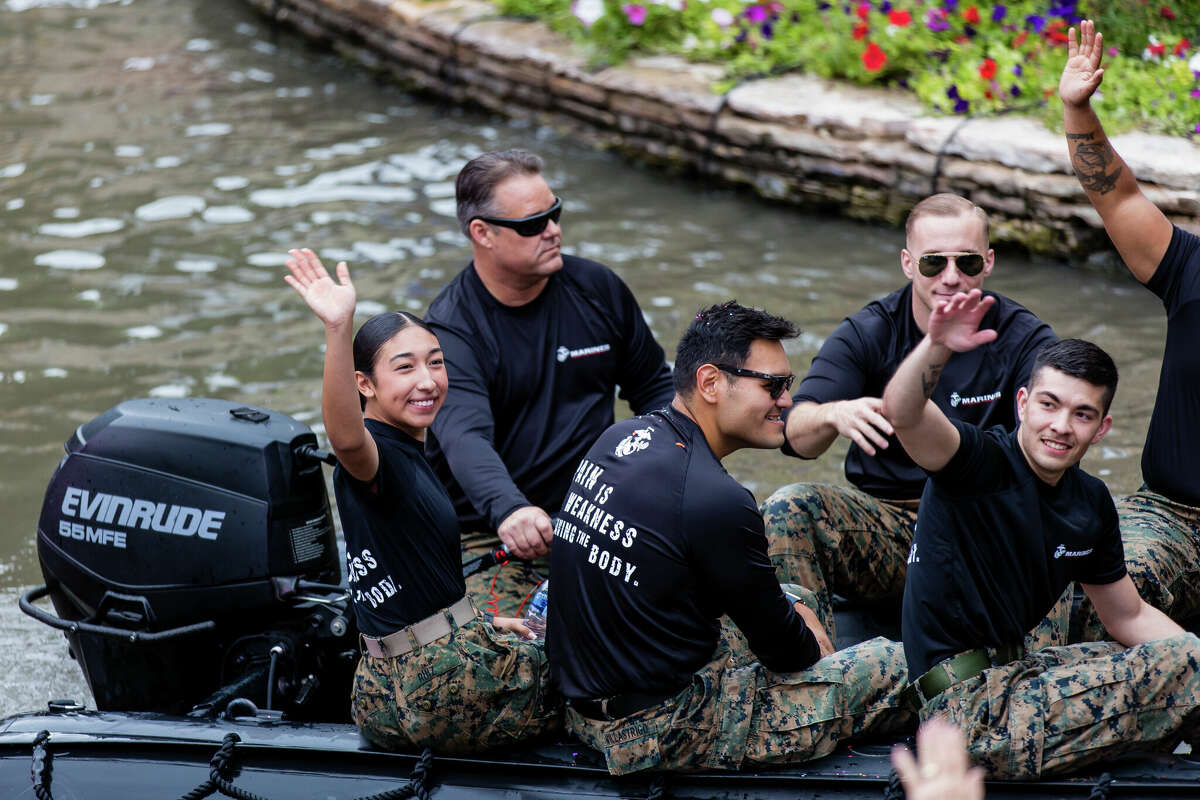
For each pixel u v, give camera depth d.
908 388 7.66
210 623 10.05
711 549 8.16
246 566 9.96
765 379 8.27
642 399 12.03
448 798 8.62
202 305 19.70
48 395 17.34
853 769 8.55
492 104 26.72
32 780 8.89
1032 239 20.11
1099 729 8.20
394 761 8.91
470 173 10.89
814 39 23.58
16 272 20.86
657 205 22.72
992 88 21.36
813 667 8.74
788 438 9.20
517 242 10.77
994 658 8.51
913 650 8.66
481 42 26.64
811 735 8.57
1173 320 10.07
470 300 11.26
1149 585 9.72
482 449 10.55
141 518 10.09
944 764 4.40
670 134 23.81
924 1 23.27
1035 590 8.50
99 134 26.28
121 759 9.05
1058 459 8.16
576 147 25.28
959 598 8.41
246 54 30.69
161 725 9.34
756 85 23.23
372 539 8.56
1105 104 19.86
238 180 24.05
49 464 15.91
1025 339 10.34
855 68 22.91
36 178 24.27
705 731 8.48
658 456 8.37
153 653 10.34
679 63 24.91
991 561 8.37
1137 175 18.61
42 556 10.55
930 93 21.70
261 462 10.02
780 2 24.39
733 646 9.37
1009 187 20.12
